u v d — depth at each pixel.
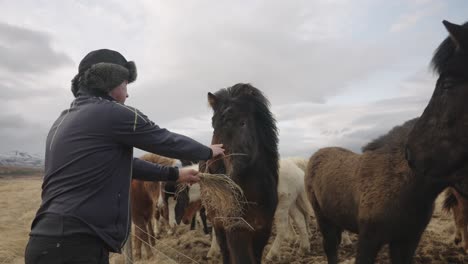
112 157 2.26
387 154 4.13
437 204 9.36
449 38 3.02
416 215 3.85
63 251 2.08
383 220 3.94
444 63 3.03
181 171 3.05
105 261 2.24
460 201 5.58
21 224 10.21
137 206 7.07
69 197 2.16
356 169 4.63
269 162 4.21
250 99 4.16
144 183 6.95
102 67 2.36
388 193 3.92
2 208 13.76
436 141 3.05
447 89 2.96
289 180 7.18
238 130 3.84
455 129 2.94
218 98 4.21
